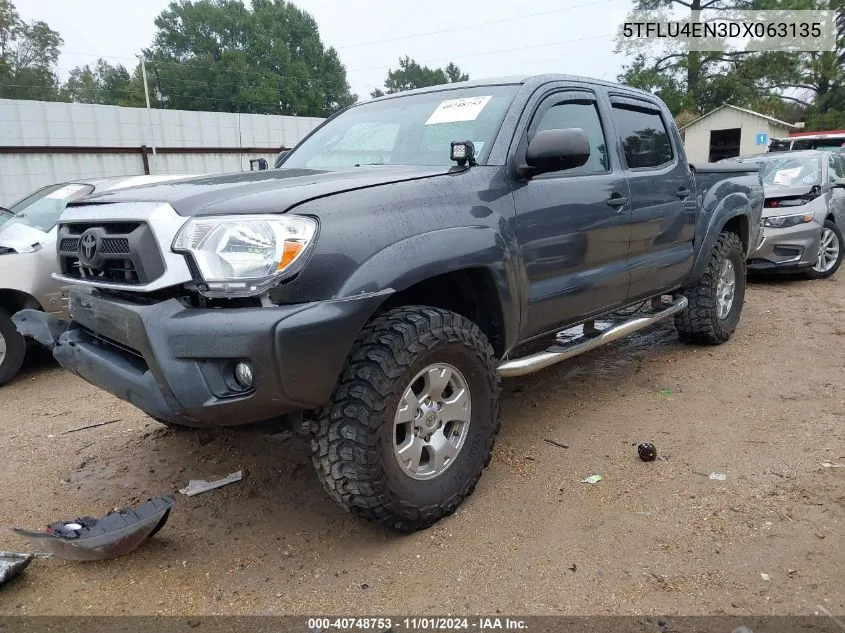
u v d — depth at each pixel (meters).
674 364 5.13
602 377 4.88
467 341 2.83
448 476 2.88
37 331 3.35
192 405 2.40
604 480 3.28
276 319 2.29
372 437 2.52
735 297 5.68
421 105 3.83
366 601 2.43
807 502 2.98
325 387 2.44
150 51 69.38
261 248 2.35
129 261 2.55
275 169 3.63
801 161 9.00
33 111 14.09
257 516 3.06
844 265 9.82
